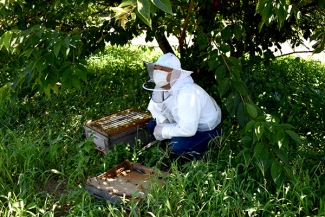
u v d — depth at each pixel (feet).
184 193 10.06
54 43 9.80
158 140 12.93
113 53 27.14
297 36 17.80
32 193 11.04
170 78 11.41
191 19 14.23
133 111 14.28
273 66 22.07
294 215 9.46
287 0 9.55
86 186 10.86
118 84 19.88
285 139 9.55
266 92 16.24
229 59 11.28
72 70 10.25
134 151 12.18
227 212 9.49
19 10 13.78
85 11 18.34
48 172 12.28
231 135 13.34
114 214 9.45
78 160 12.03
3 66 14.43
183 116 11.39
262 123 9.39
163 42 18.34
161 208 9.56
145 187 10.85
